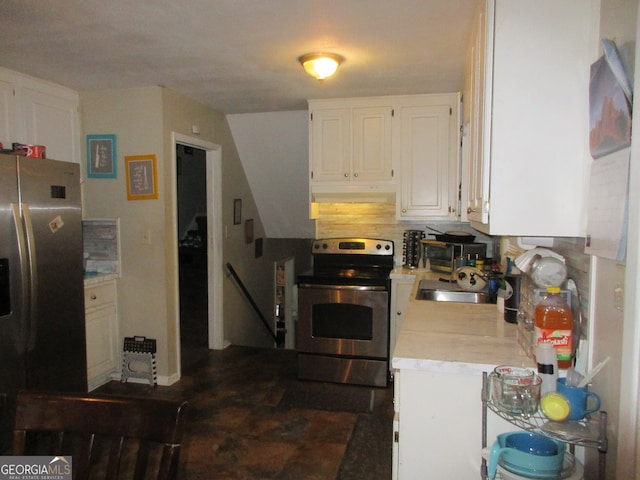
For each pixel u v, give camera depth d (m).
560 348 1.33
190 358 3.97
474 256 3.29
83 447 1.01
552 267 1.43
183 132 3.50
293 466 2.34
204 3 1.92
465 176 2.71
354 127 3.55
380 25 2.15
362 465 2.35
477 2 1.80
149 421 0.98
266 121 4.17
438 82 3.10
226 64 2.73
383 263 3.78
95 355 3.21
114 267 3.39
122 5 1.94
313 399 3.15
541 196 1.43
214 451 2.47
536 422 1.20
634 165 1.03
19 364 2.33
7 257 2.26
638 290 1.02
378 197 3.61
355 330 3.39
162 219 3.30
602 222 1.21
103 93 3.33
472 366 1.40
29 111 2.97
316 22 2.11
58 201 2.55
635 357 1.03
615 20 1.20
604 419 1.07
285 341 5.91
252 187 4.86
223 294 4.23
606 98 1.19
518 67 1.42
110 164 3.36
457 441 1.44
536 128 1.42
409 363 1.44
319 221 4.01
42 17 2.06
